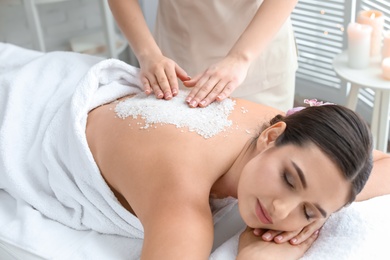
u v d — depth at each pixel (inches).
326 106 45.3
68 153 55.0
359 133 43.1
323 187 42.2
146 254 42.6
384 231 46.6
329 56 112.0
